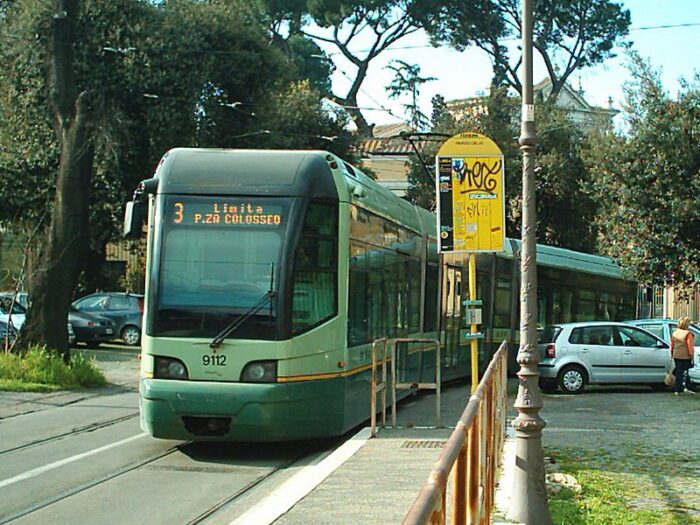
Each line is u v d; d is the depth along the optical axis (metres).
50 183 31.61
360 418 13.25
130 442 13.02
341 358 12.20
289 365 11.55
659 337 23.33
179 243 11.90
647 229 21.72
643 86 21.86
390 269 15.45
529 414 8.18
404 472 10.07
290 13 44.59
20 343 20.02
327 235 12.19
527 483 8.08
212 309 11.65
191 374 11.55
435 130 42.25
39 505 9.12
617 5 37.47
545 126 39.22
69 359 20.19
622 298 29.12
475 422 5.64
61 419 15.24
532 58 8.76
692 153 21.06
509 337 25.34
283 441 12.23
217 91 34.12
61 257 20.08
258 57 34.34
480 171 11.59
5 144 31.58
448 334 21.14
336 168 12.52
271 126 34.38
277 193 11.96
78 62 31.44
